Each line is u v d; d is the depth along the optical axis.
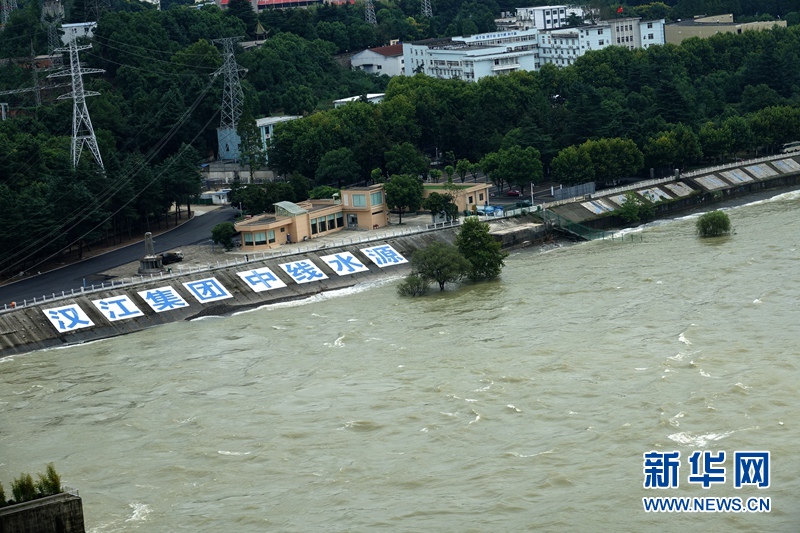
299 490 196.75
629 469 196.00
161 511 192.12
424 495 192.12
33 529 169.62
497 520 182.38
